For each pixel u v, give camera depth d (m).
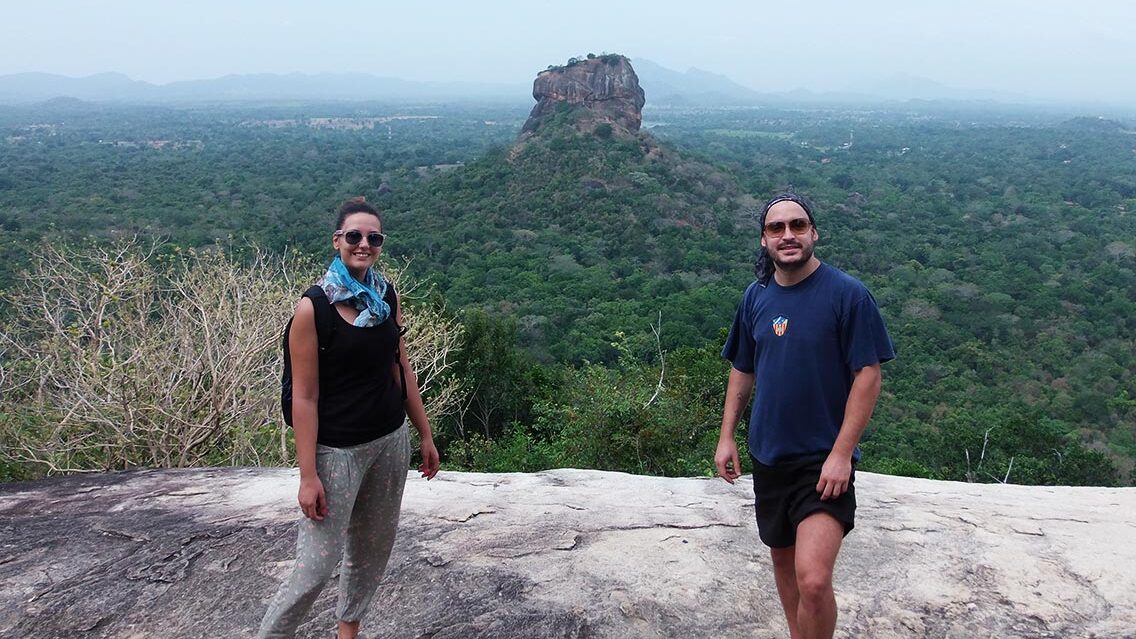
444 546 3.24
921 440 22.23
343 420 2.29
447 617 2.74
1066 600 2.81
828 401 2.22
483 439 14.18
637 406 9.35
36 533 3.40
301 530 2.36
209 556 3.17
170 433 6.41
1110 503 3.72
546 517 3.55
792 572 2.42
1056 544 3.22
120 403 6.29
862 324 2.14
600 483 4.12
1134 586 2.88
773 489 2.31
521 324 32.47
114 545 3.29
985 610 2.76
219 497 3.81
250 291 7.11
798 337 2.22
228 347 6.80
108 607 2.83
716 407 11.40
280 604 2.31
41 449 6.24
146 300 7.20
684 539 3.31
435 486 4.02
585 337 30.36
